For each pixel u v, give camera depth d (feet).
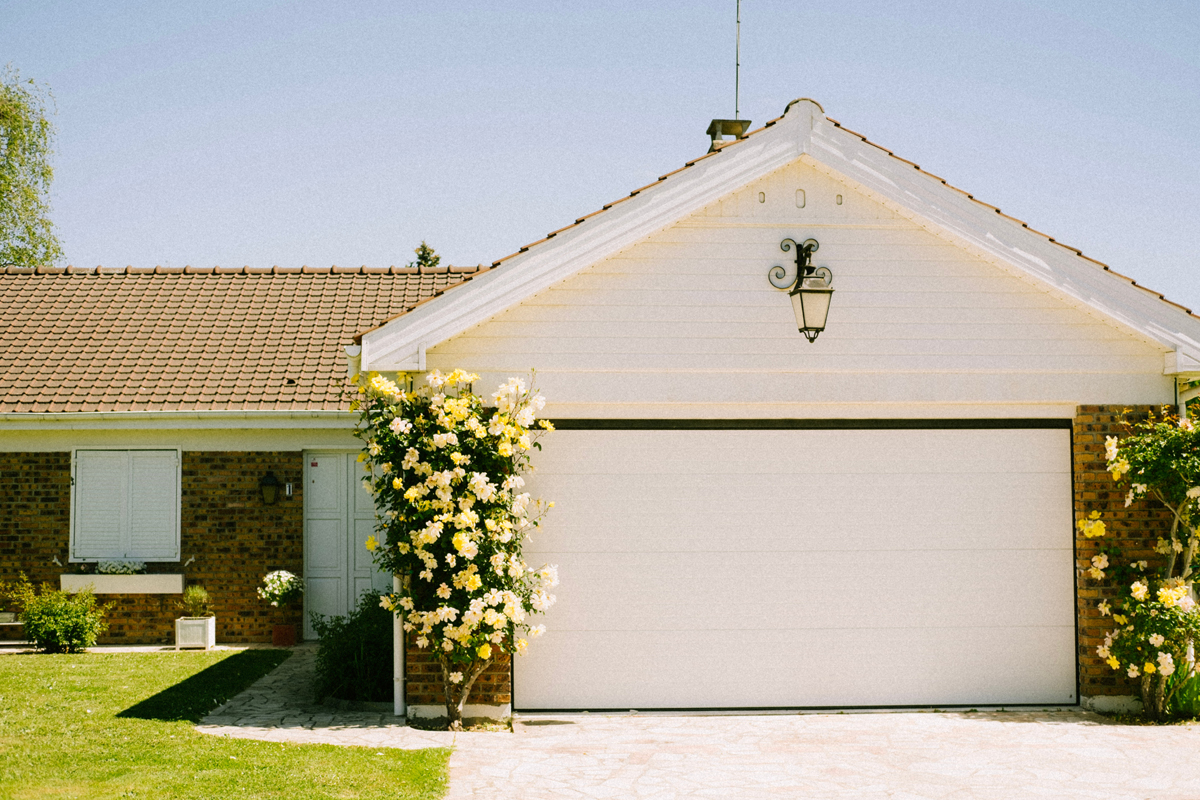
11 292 51.34
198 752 23.36
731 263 30.07
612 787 21.62
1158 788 21.70
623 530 29.84
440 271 53.98
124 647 41.57
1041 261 30.09
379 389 27.45
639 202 29.43
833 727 27.66
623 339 29.66
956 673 30.22
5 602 42.37
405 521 27.53
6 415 41.37
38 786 20.44
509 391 27.86
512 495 29.14
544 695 29.32
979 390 30.40
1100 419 30.37
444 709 28.09
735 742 25.90
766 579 30.07
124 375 44.32
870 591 30.25
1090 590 29.96
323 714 28.89
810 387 30.07
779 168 30.12
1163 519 30.04
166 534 42.78
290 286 52.42
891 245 30.50
